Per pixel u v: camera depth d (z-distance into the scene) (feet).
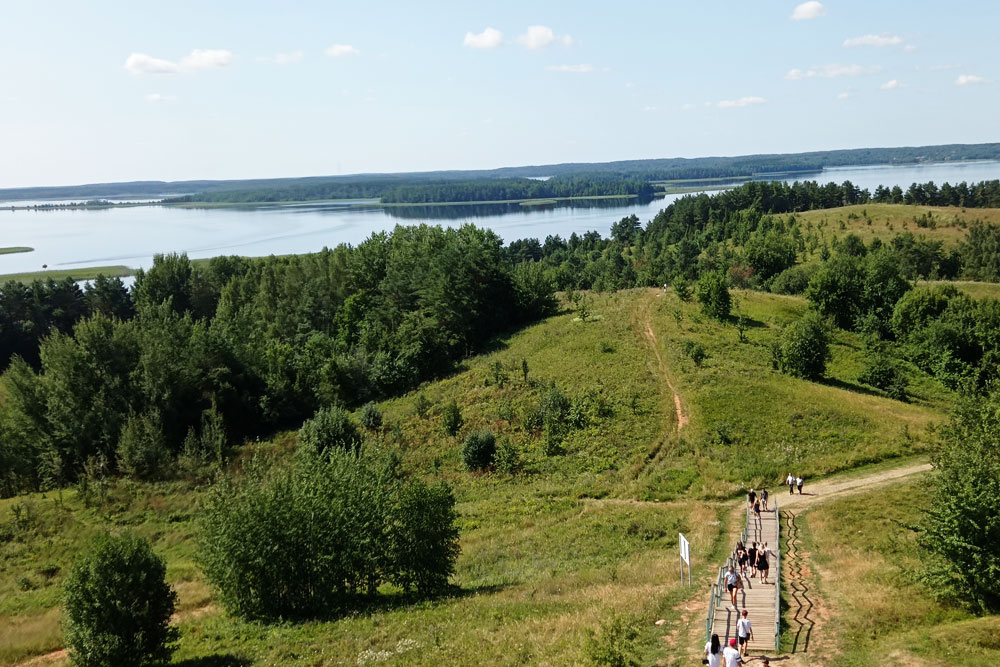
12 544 156.76
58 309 416.67
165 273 413.80
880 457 162.81
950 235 543.80
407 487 115.85
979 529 82.64
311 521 106.63
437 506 113.70
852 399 200.75
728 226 633.20
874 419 180.96
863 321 289.74
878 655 72.23
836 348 264.52
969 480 86.02
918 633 76.64
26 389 227.61
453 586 114.83
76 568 86.17
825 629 81.76
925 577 87.97
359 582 111.65
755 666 71.97
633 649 77.36
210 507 110.93
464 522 151.43
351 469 118.93
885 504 133.90
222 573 104.73
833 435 173.88
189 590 126.93
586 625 84.02
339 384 268.62
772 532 126.72
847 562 108.06
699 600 92.32
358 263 370.94
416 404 233.76
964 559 84.07
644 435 185.88
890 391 223.30
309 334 333.21
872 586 95.14
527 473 178.29
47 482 208.03
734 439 175.52
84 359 234.99
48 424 226.79
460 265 325.42
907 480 147.64
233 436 245.65
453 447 199.31
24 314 409.90
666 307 297.12
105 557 86.22
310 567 105.19
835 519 130.21
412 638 88.69
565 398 206.08
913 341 267.18
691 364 221.87
